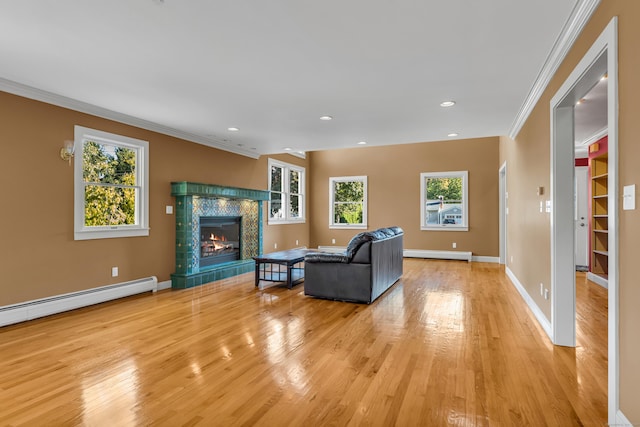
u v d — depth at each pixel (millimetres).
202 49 2662
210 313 3916
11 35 2443
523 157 4504
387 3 2078
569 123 2924
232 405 2041
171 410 1987
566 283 2941
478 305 4250
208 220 5930
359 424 1857
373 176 8984
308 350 2857
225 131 5359
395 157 8781
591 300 4457
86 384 2291
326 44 2590
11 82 3367
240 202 6652
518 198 4977
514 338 3129
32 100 3627
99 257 4312
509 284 5480
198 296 4727
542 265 3465
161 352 2816
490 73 3115
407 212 8656
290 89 3520
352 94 3662
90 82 3340
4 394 2166
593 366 2545
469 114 4391
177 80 3289
